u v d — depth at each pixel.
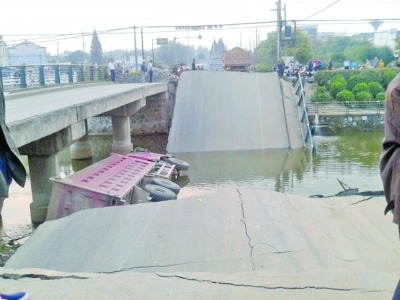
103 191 12.46
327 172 18.02
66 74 27.17
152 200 13.96
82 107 14.49
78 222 5.44
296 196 6.06
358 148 22.97
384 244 4.43
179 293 3.36
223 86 28.70
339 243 4.49
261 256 4.27
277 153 22.42
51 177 13.09
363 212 5.33
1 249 11.24
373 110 29.02
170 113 32.97
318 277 3.57
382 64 37.16
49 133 11.80
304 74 36.03
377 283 3.42
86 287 3.50
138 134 32.56
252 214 5.32
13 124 9.59
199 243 4.63
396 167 2.29
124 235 4.96
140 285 3.51
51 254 4.64
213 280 3.58
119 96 19.11
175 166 18.92
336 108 29.23
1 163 3.04
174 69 42.50
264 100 27.73
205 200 5.93
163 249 4.55
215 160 21.41
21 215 13.90
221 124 25.64
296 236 4.68
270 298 3.23
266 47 77.88
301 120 26.16
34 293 3.41
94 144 29.06
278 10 39.12
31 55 79.12
